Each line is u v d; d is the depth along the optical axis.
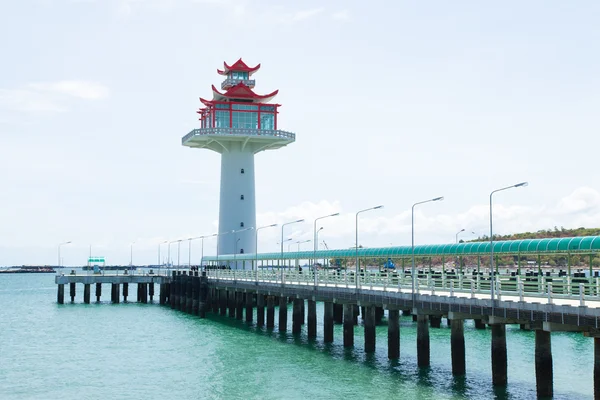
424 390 46.22
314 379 51.22
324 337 67.94
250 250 130.62
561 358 60.50
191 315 104.94
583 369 54.78
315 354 62.16
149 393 49.34
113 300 130.88
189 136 128.50
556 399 43.19
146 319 99.56
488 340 70.69
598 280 42.22
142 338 78.25
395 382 48.94
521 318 40.19
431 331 79.38
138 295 136.12
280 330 78.81
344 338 63.53
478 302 44.09
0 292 190.38
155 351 68.25
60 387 51.91
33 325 93.69
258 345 69.69
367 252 78.50
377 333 77.81
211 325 90.00
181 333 81.81
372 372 52.66
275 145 134.00
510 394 44.25
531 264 86.81
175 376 55.00
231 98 129.25
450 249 64.19
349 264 117.25
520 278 49.28
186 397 47.75
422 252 68.06
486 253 58.97
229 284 94.88
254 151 132.50
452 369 48.72
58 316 105.69
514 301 41.38
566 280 49.06
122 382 53.25
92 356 66.12
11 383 53.56
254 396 47.19
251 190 131.75
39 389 51.38
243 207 130.62
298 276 77.44
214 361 61.03
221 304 104.69
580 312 35.66
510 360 58.56
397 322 56.50
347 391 47.03
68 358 65.12
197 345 71.25
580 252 48.62
